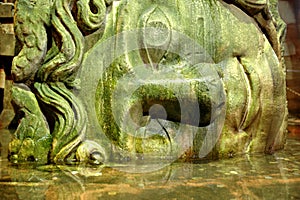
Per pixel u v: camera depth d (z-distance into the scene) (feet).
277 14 11.53
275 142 10.76
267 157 9.84
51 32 9.09
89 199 6.26
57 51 8.93
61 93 8.72
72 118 8.64
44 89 8.76
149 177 7.66
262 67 10.12
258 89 9.86
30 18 8.97
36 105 8.96
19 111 8.98
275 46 10.68
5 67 14.76
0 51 14.29
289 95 20.77
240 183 7.29
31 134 8.77
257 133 10.27
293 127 16.84
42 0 9.12
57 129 8.68
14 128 14.85
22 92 8.97
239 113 9.60
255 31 10.20
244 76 9.87
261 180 7.52
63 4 8.91
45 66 8.72
